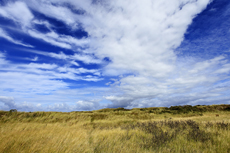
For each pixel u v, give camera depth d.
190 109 30.72
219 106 31.34
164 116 24.80
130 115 24.36
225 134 5.41
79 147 4.10
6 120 13.60
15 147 3.76
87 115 20.47
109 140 5.07
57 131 6.77
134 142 4.89
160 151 3.88
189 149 4.11
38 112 17.91
